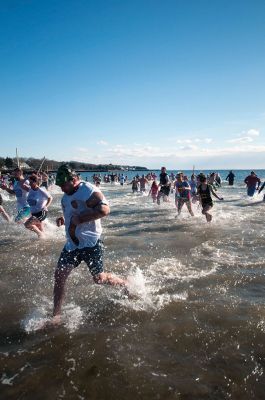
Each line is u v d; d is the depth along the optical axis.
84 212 3.85
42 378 2.86
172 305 4.21
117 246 7.59
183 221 11.27
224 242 7.80
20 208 9.80
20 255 6.78
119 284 4.38
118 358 3.10
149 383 2.77
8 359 3.12
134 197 24.16
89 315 3.99
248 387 2.72
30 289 4.89
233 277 5.24
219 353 3.18
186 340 3.40
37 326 3.73
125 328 3.66
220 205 16.86
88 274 5.49
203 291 4.68
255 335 3.47
